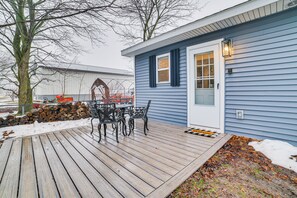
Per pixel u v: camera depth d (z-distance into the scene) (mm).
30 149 2646
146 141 2965
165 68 4664
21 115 5422
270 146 2471
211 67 3516
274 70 2688
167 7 7496
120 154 2367
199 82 3758
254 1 2455
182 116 4199
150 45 4469
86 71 14125
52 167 1985
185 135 3312
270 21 2699
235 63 3141
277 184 1644
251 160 2176
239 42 3066
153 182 1617
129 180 1661
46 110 5266
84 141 3043
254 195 1477
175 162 2070
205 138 3072
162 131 3674
